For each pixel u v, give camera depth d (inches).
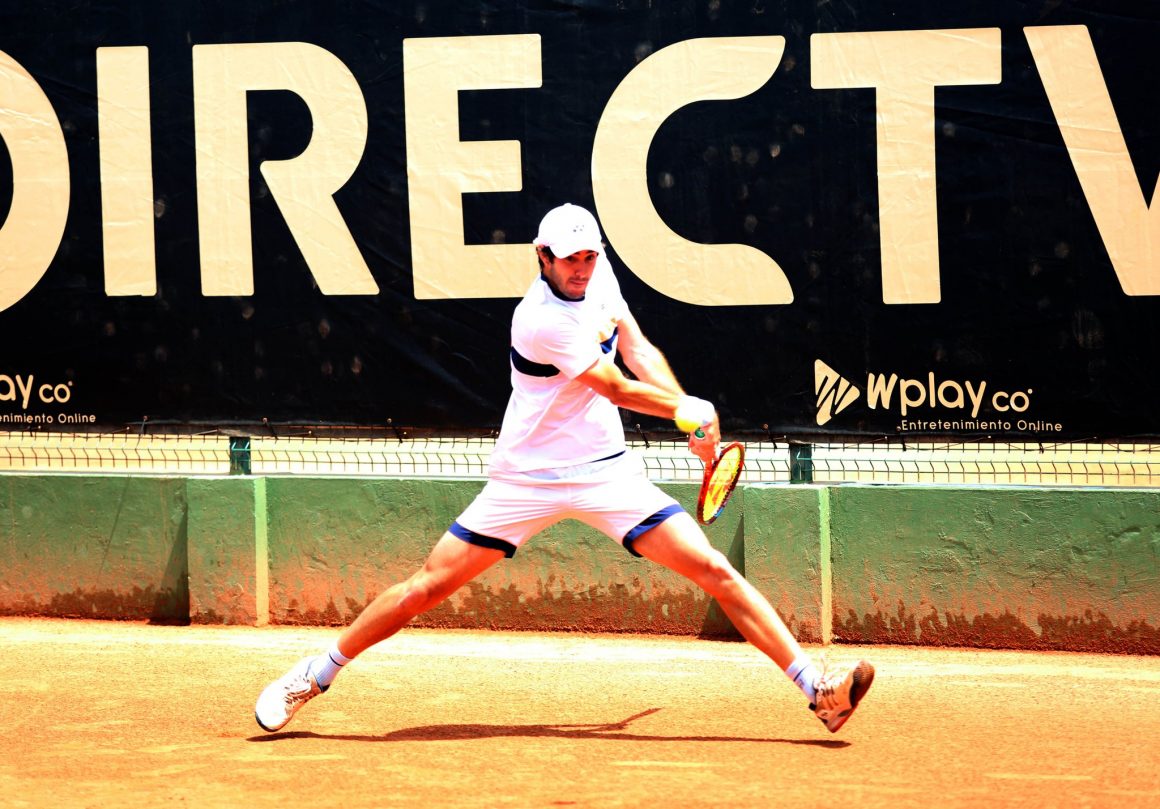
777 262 921.5
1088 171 876.6
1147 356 876.0
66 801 610.5
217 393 999.0
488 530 691.4
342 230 975.6
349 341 981.2
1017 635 880.9
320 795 617.3
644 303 941.2
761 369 928.3
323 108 971.9
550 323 650.2
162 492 987.9
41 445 1047.0
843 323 915.4
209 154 988.6
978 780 631.2
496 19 945.5
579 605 944.3
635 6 927.7
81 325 1013.2
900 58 896.3
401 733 724.0
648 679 834.2
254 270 989.2
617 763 664.4
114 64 994.7
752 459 941.8
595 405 682.8
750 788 621.6
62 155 1006.4
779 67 912.3
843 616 908.6
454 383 970.1
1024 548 874.8
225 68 981.2
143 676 848.9
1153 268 872.3
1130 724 725.9
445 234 963.3
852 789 618.5
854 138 905.5
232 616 976.9
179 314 1000.2
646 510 682.2
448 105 956.0
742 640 920.3
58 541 1003.3
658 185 933.8
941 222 898.7
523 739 709.9
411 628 968.9
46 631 973.8
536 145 947.3
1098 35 871.1
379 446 1035.9
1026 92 882.1
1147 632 859.4
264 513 976.3
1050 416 892.6
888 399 913.5
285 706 713.6
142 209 999.6
